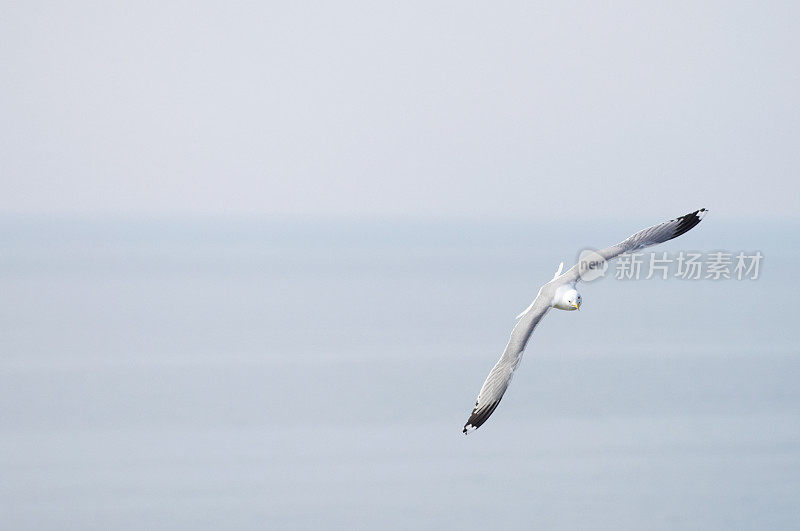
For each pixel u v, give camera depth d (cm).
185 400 5288
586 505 3366
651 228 1061
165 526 3195
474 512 3300
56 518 3300
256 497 3497
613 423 4622
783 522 3177
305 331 8269
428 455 4047
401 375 6025
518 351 1030
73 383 5816
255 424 4672
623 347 7319
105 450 4172
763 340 7600
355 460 3984
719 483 3588
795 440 4197
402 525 3216
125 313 9756
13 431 4550
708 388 5500
